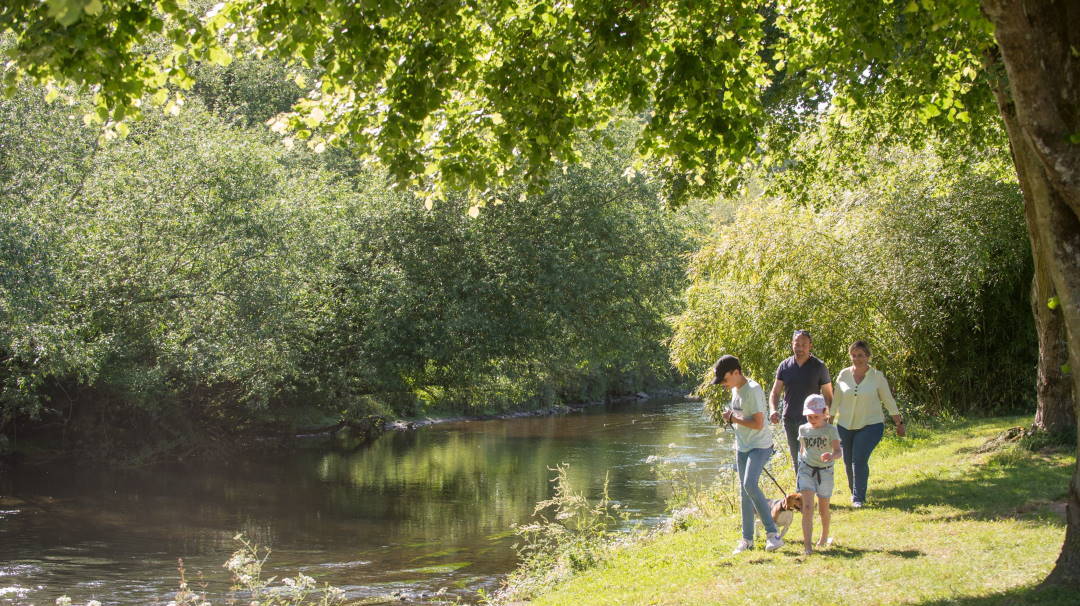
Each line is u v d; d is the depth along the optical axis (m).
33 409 24.47
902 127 15.59
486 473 24.72
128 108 7.75
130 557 14.95
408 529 17.31
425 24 8.46
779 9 12.49
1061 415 13.41
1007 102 9.23
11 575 13.53
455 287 30.25
